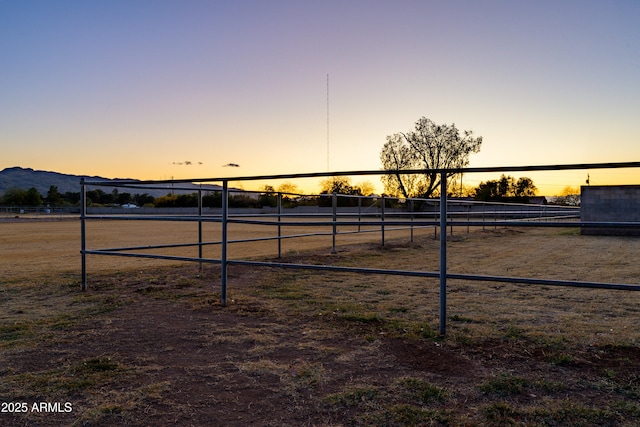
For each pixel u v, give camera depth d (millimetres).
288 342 3496
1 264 8648
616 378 2701
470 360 3045
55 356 3215
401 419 2238
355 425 2195
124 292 5441
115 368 2971
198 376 2826
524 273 7309
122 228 26312
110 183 5602
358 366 2961
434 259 9398
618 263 8688
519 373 2803
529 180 51281
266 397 2514
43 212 59781
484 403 2398
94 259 9625
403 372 2844
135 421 2262
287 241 15609
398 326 3885
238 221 4695
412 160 46812
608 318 4250
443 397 2469
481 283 6262
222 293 4785
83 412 2361
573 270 7672
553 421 2197
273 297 5195
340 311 4488
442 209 3564
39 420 2283
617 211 17953
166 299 5059
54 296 5273
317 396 2512
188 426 2203
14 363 3072
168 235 18953
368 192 35906
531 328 3842
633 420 2199
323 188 34281
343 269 3982
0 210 59438
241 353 3252
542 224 3289
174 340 3570
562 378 2723
